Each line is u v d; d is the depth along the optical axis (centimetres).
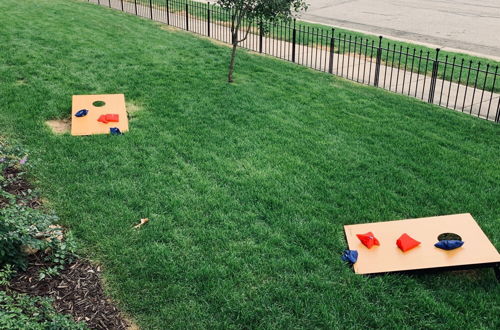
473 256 567
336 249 606
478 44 1792
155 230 630
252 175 770
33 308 463
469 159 851
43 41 1470
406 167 816
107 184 730
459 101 1179
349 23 2158
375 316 501
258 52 1533
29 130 893
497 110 1025
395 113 1053
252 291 534
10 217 555
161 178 753
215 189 726
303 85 1220
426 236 608
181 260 578
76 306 510
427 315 507
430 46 1738
